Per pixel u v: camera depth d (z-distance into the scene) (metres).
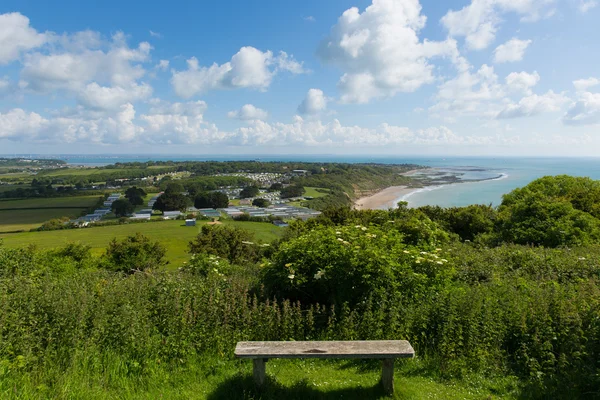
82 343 4.03
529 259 8.14
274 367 4.18
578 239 11.38
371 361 4.32
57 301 4.55
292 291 5.51
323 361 4.36
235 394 3.54
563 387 3.65
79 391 3.35
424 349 4.46
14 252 10.92
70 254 22.64
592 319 4.16
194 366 4.02
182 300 5.11
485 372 4.06
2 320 4.01
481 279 7.18
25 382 3.35
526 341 4.34
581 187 18.33
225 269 7.84
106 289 5.61
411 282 5.42
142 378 3.74
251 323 4.66
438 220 17.30
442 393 3.71
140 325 4.38
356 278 5.20
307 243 5.75
